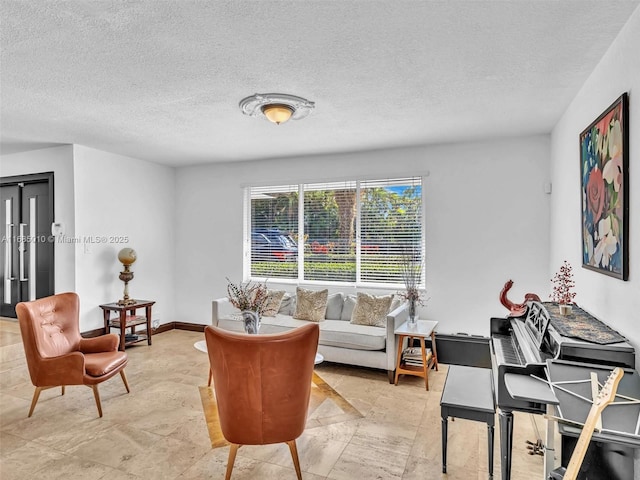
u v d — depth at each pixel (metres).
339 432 2.81
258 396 2.13
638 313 1.84
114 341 3.37
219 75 2.60
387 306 4.26
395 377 3.74
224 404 2.18
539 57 2.36
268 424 2.16
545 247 4.07
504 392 1.86
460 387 2.45
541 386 1.76
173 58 2.36
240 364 2.11
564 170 3.37
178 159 5.38
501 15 1.92
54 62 2.41
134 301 4.95
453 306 4.44
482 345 4.29
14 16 1.89
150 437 2.70
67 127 3.82
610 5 1.84
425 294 4.55
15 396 3.37
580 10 1.88
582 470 1.88
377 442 2.67
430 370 4.07
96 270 4.81
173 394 3.45
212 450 2.54
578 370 1.84
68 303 3.37
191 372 4.03
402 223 4.68
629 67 1.95
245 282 5.47
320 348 4.09
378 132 3.98
